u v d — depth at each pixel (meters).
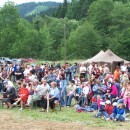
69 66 32.41
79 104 20.59
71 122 15.77
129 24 100.19
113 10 101.56
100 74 26.73
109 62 40.59
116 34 98.25
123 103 18.05
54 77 24.00
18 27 106.75
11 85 20.25
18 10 112.44
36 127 14.52
